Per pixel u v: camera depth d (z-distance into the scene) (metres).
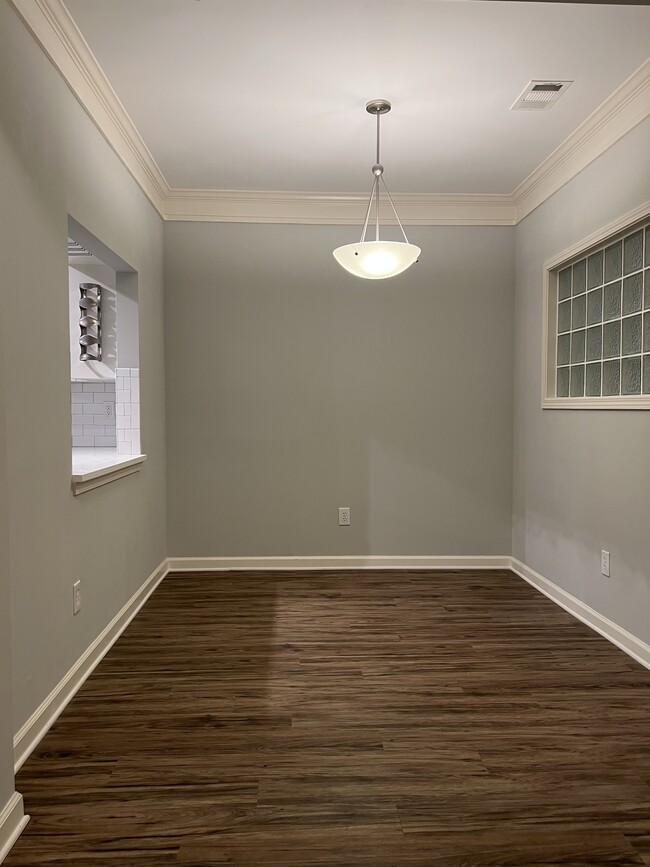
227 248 4.50
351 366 4.58
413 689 2.66
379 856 1.66
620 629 3.13
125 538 3.42
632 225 3.01
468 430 4.64
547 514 4.02
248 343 4.54
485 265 4.60
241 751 2.17
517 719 2.40
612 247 3.32
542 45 2.61
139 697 2.58
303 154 3.75
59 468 2.42
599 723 2.37
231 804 1.87
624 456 3.08
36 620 2.21
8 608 1.71
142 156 3.66
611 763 2.10
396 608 3.74
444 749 2.18
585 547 3.50
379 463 4.62
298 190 4.37
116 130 3.19
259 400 4.56
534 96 3.03
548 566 4.02
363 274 3.50
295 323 4.55
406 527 4.65
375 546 4.64
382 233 4.55
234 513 4.59
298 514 4.61
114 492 3.20
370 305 4.57
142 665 2.90
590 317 3.57
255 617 3.58
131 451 3.78
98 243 3.02
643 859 1.66
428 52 2.67
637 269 3.08
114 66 2.75
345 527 4.63
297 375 4.57
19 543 2.07
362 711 2.46
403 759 2.12
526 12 2.38
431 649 3.11
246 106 3.14
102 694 2.60
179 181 4.19
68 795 1.91
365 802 1.88
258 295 4.53
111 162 3.16
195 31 2.50
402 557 4.65
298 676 2.79
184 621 3.51
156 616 3.59
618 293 3.27
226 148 3.66
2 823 1.66
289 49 2.64
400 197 4.44
